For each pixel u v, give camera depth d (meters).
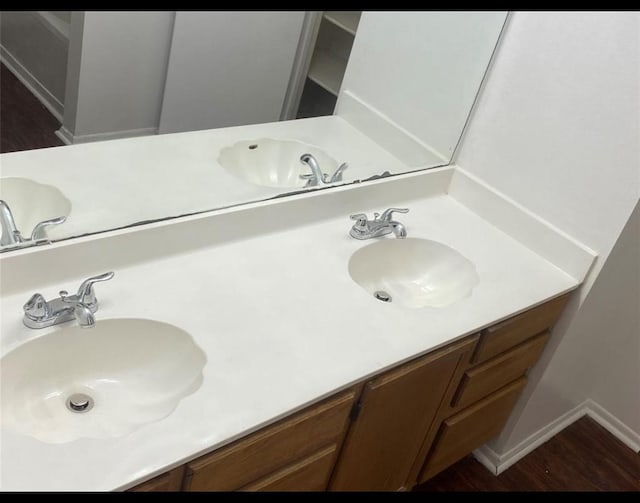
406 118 2.25
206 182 1.87
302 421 1.51
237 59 2.07
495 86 2.21
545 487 2.54
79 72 1.77
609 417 2.82
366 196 2.16
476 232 2.26
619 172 1.99
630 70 1.90
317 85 2.16
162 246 1.75
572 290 2.16
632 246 2.15
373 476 2.02
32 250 1.54
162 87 1.96
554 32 2.04
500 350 2.04
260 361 1.54
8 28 1.61
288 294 1.76
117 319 1.55
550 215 2.18
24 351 1.46
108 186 1.72
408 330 1.75
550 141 2.12
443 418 2.10
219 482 1.44
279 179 2.05
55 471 1.24
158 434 1.34
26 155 1.64
